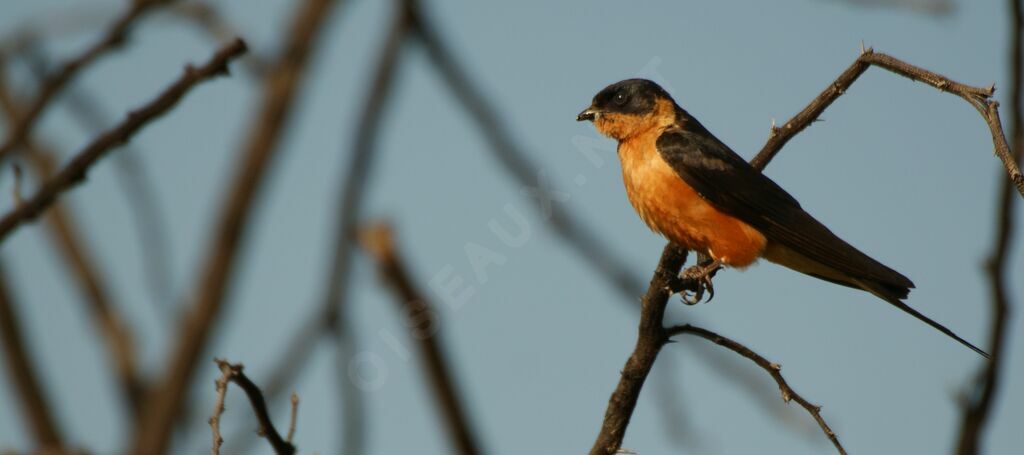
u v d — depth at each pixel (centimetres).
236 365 820
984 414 1010
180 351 993
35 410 1215
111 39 952
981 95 823
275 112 1059
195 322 1004
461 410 777
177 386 988
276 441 841
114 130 891
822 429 888
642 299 948
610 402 973
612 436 970
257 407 832
